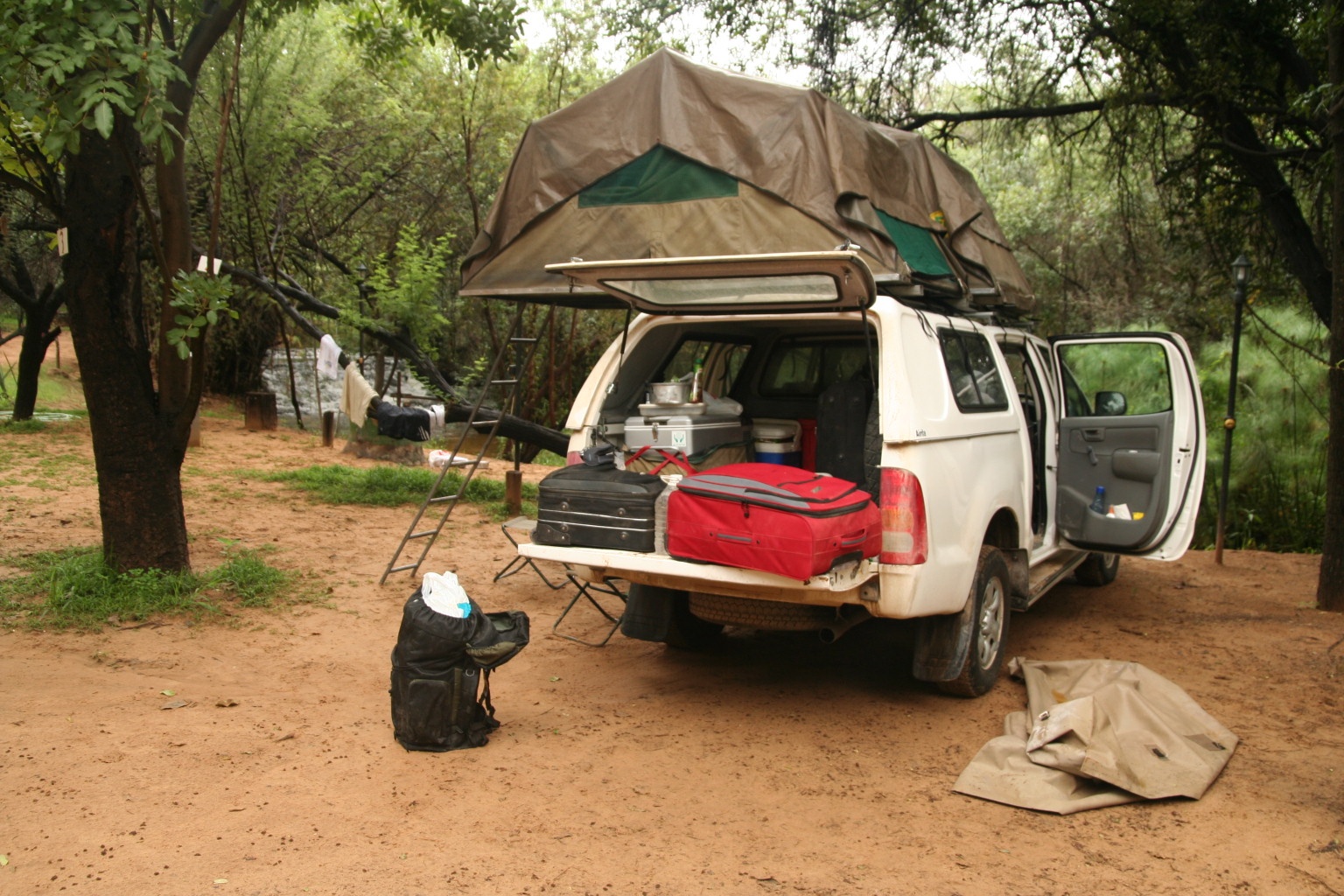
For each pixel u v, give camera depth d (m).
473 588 6.88
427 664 4.01
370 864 3.15
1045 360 6.77
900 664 5.52
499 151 16.25
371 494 9.87
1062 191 14.85
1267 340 11.43
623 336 5.23
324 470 11.04
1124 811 3.68
